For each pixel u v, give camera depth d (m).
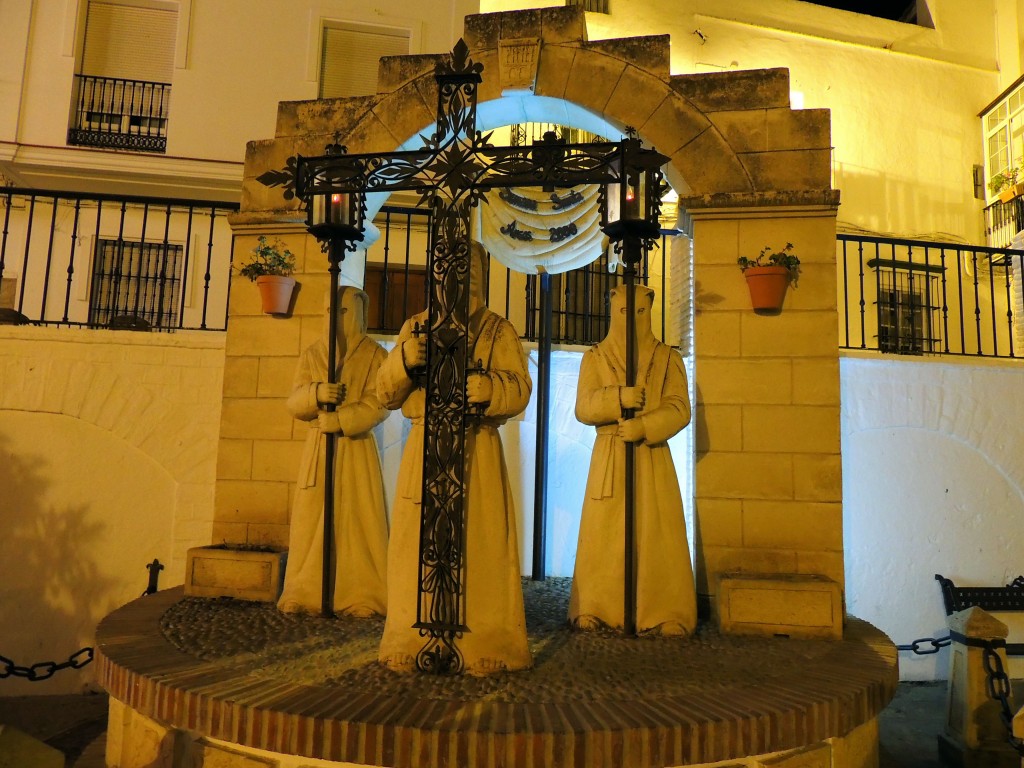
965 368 6.11
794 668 3.57
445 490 3.45
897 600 5.93
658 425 4.24
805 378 4.72
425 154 3.91
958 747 4.57
